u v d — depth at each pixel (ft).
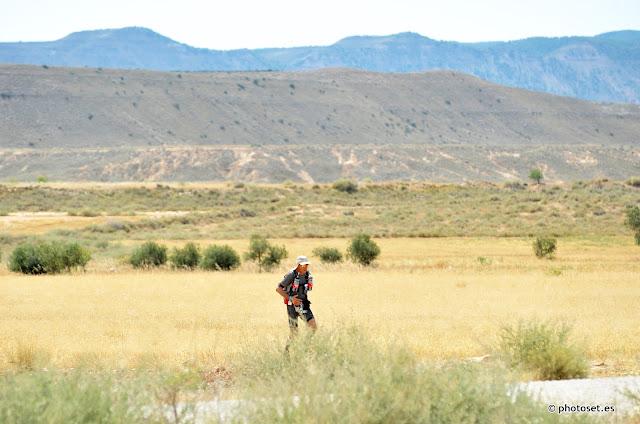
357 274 259.39
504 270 275.80
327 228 529.04
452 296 189.78
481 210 616.80
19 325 139.03
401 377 47.44
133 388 48.47
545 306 168.55
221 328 133.59
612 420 55.72
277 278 249.34
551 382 74.02
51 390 45.34
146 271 286.46
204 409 54.65
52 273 281.13
